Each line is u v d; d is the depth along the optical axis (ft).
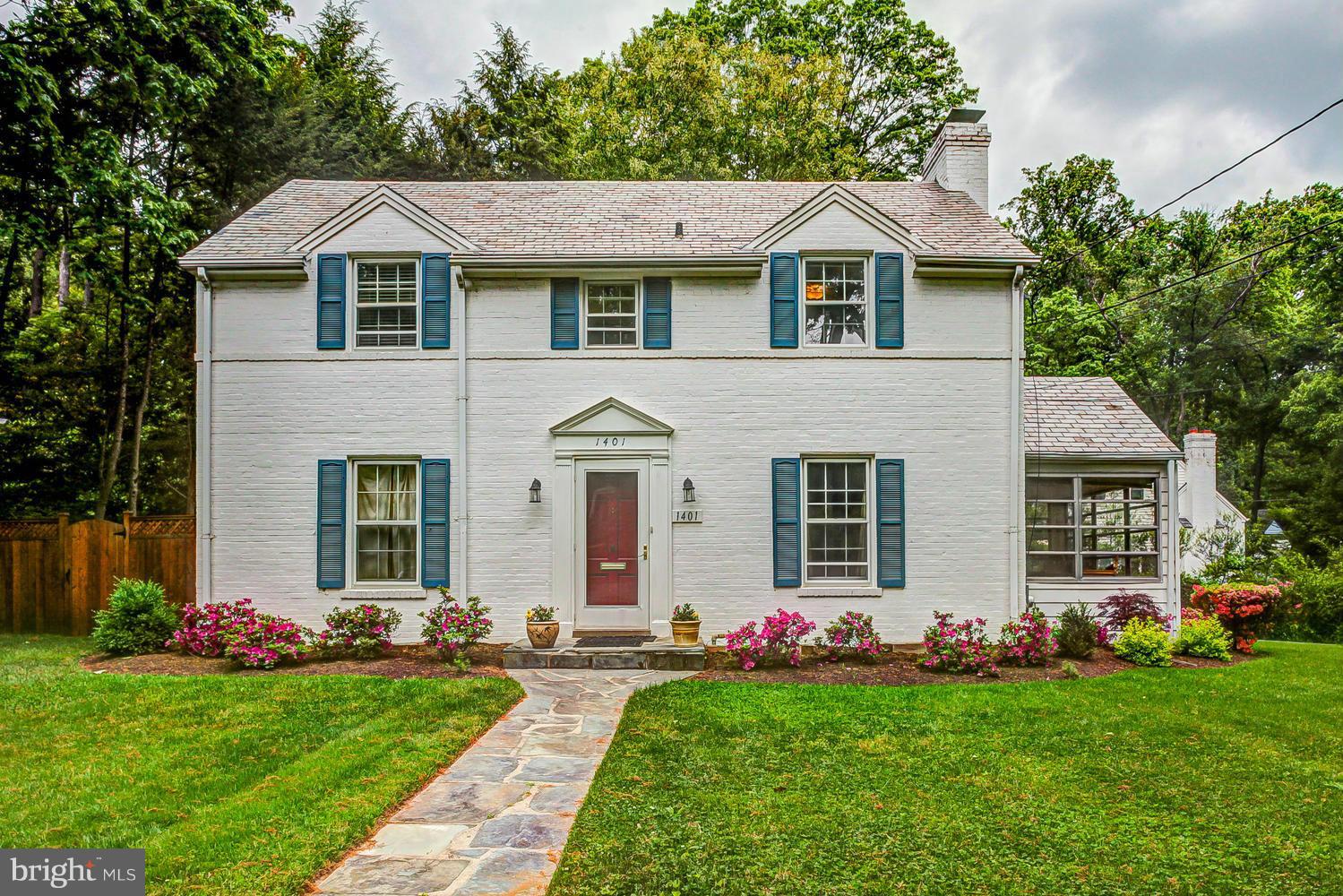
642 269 38.88
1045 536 44.06
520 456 39.11
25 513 57.36
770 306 39.58
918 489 39.34
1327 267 89.56
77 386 56.70
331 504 38.70
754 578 39.01
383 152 77.36
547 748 22.49
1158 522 41.32
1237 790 19.97
